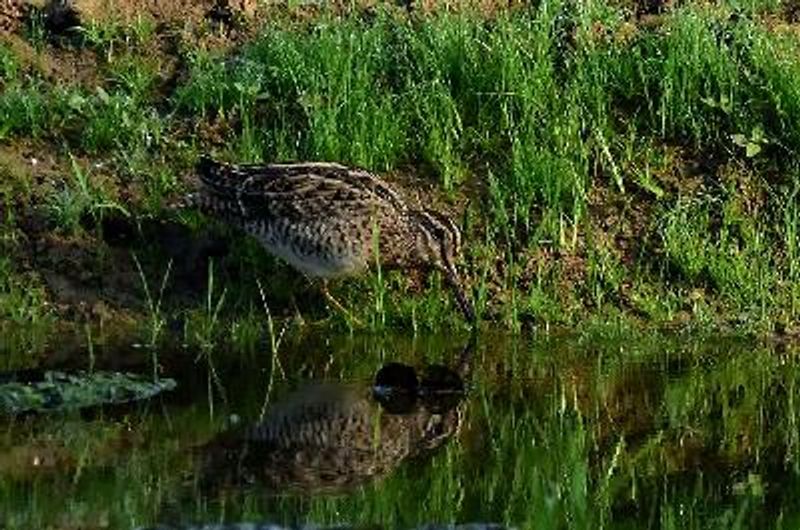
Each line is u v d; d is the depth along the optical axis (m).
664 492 10.53
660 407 12.24
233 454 10.95
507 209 14.82
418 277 14.46
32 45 16.53
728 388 12.70
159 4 17.11
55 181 15.02
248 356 13.29
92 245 14.49
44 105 15.66
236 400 12.19
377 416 11.91
